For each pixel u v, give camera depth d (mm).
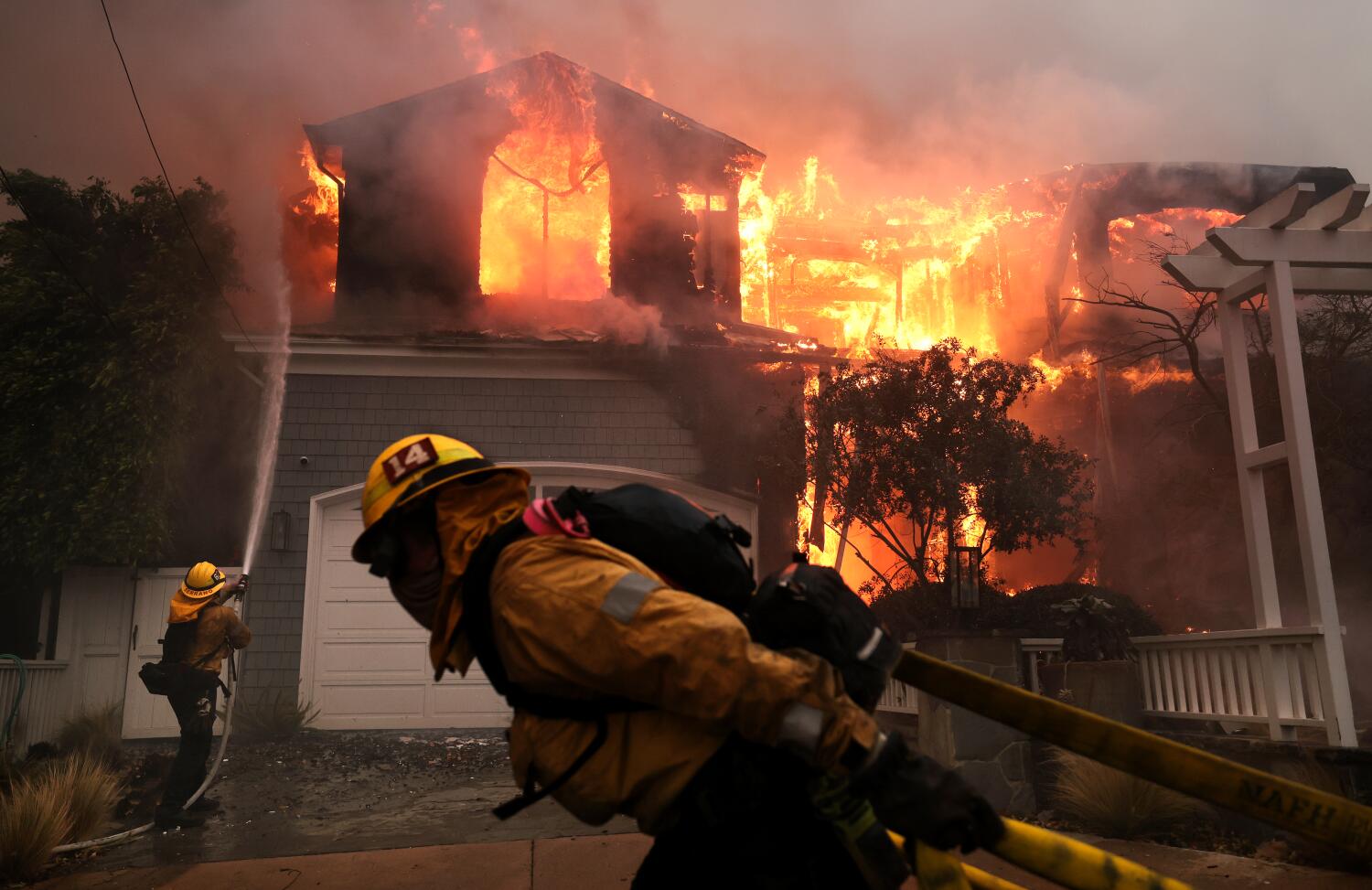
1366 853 1261
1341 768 5004
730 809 1356
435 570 1583
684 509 1552
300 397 12484
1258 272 6863
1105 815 5473
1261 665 5766
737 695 1247
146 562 11625
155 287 11883
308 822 6648
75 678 11078
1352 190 6352
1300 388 6320
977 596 6812
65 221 12414
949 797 1227
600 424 12734
